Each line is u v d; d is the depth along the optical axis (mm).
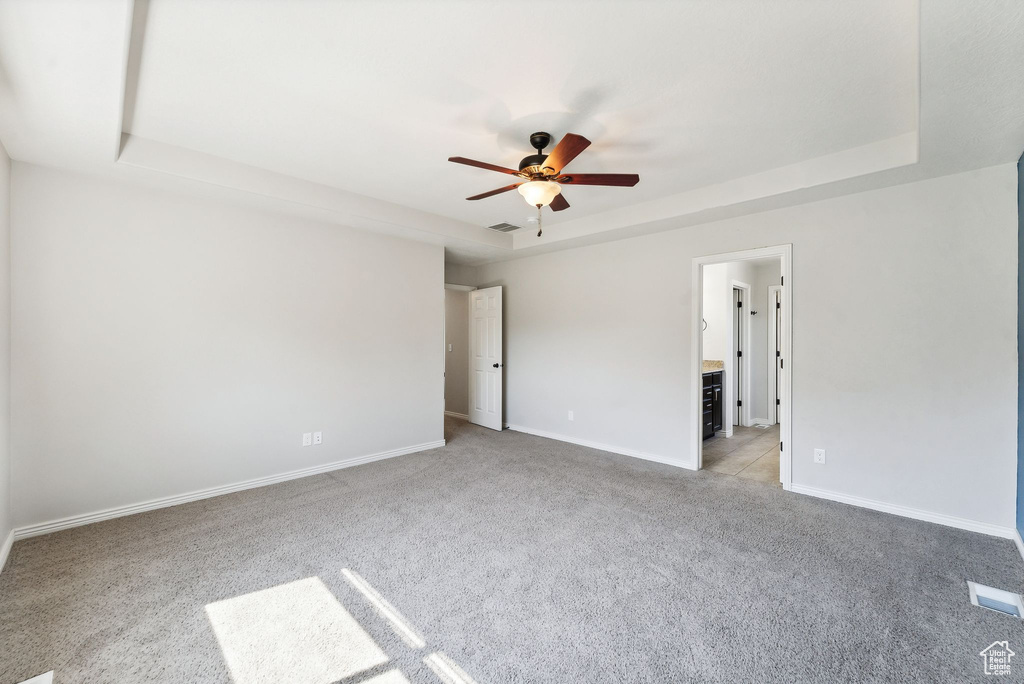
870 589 2082
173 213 3111
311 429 3842
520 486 3551
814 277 3283
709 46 1758
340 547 2508
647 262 4324
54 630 1784
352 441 4121
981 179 2662
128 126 2480
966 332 2725
